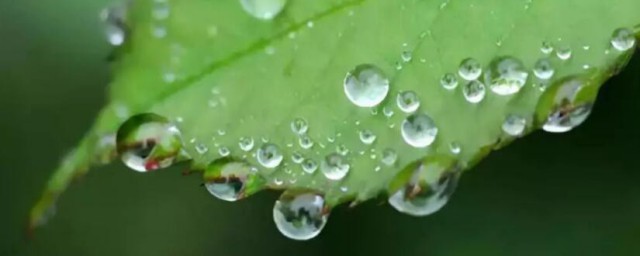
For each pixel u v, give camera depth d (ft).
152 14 0.39
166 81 0.40
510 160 0.58
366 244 0.59
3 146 0.60
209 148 0.40
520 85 0.41
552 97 0.41
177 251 0.62
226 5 0.40
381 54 0.41
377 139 0.41
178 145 0.40
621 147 0.57
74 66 0.59
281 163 0.41
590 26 0.41
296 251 0.60
